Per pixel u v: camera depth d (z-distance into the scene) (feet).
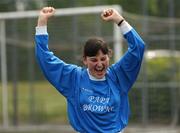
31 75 173.68
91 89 49.98
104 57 48.67
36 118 173.47
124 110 51.01
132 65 50.72
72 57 164.66
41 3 180.45
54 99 173.27
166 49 160.45
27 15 170.81
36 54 51.34
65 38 165.68
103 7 161.38
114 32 158.20
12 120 174.50
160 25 160.45
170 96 157.79
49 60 50.98
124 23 50.75
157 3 182.60
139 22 159.84
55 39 166.50
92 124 49.67
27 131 166.81
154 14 182.39
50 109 173.68
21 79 174.19
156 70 159.02
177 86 158.40
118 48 156.66
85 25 163.73
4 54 175.42
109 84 50.34
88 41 48.93
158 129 154.81
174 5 173.78
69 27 165.37
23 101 174.19
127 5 189.06
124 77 50.96
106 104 49.75
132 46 50.55
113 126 49.90
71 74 50.88
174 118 156.97
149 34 160.15
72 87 50.83
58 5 179.01
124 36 51.11
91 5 186.19
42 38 51.21
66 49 165.58
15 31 173.27
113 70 50.90
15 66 173.68
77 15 164.45
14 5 181.37
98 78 49.80
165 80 158.40
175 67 159.63
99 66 48.70
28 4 180.86
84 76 50.47
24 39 172.76
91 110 49.67
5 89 175.63
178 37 160.15
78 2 178.70
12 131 167.12
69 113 50.75
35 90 174.29
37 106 174.19
